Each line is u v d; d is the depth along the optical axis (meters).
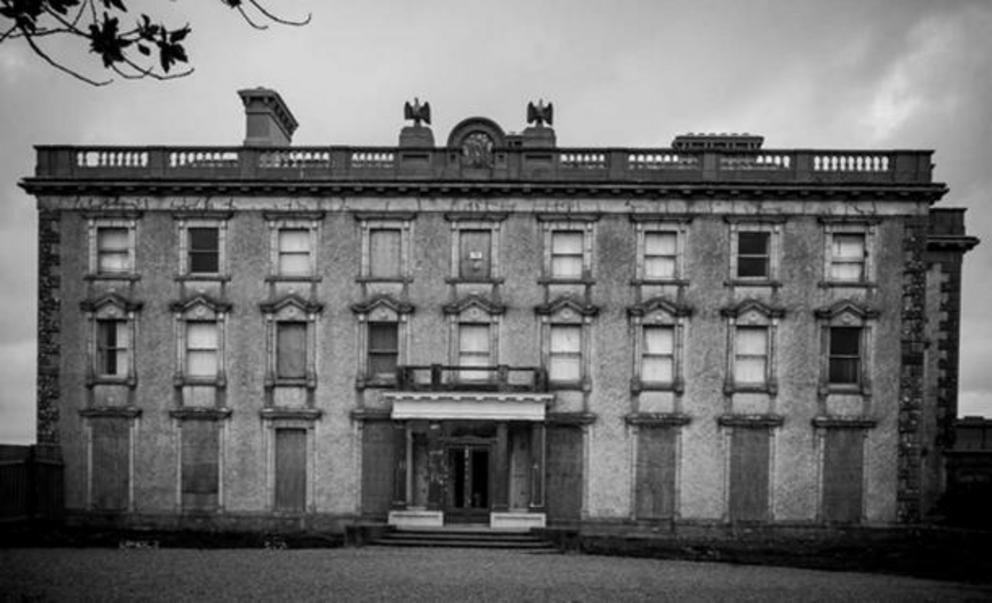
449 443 36.75
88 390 38.62
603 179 38.03
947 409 42.38
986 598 20.80
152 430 38.38
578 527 37.47
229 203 38.84
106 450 38.44
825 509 37.38
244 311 38.59
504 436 35.91
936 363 42.75
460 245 38.53
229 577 21.44
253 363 38.44
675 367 37.78
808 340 37.78
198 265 39.00
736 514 37.44
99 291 38.88
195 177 38.56
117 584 19.92
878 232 37.94
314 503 37.94
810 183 37.59
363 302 38.38
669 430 37.72
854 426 37.41
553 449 37.72
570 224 38.38
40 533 33.56
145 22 8.41
